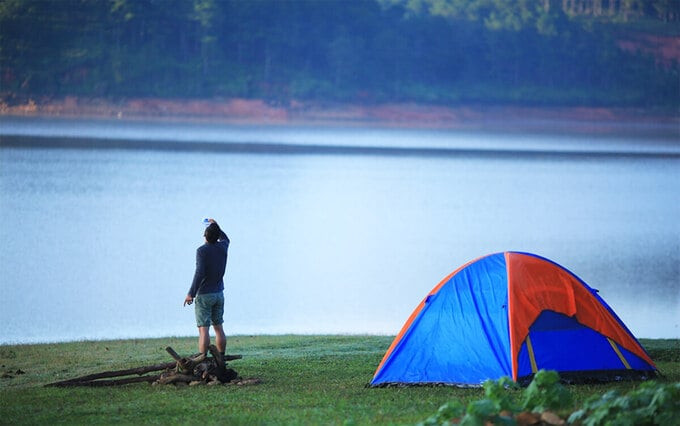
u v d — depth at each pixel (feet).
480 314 81.66
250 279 260.62
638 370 81.76
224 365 84.48
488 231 432.66
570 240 396.57
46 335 162.50
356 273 279.08
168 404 73.87
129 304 207.10
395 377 82.12
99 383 84.07
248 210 510.58
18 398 78.43
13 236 362.74
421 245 371.35
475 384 79.10
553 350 80.02
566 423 56.03
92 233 380.78
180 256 314.35
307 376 89.56
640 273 279.08
